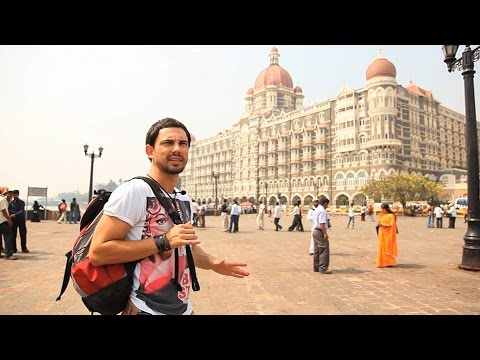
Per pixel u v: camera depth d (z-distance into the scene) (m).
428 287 5.97
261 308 4.63
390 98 49.25
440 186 45.44
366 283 6.27
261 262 8.59
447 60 8.06
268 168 68.50
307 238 14.88
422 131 54.97
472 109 7.70
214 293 5.48
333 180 55.84
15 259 8.34
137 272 1.68
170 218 1.80
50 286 5.70
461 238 15.37
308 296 5.32
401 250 11.23
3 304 4.66
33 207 22.92
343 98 54.75
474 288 5.90
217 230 18.97
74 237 13.60
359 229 20.77
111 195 1.71
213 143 87.31
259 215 20.19
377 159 49.09
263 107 76.38
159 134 1.89
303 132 61.28
